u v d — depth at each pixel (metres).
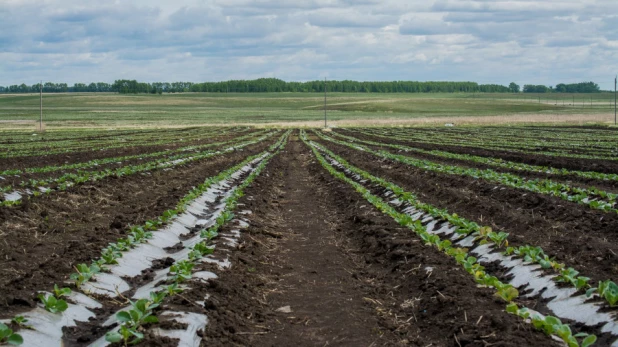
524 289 10.68
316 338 9.13
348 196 22.33
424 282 11.06
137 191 23.69
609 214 15.62
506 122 103.12
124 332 7.75
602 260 11.57
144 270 12.49
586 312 9.02
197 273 11.02
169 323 8.40
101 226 16.89
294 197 24.75
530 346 7.68
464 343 8.21
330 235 16.86
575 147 44.56
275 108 187.62
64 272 11.13
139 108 179.75
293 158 44.84
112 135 69.00
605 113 139.38
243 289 11.01
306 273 12.88
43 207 18.22
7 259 12.93
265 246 15.14
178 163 32.94
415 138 63.28
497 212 16.92
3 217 16.28
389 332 9.33
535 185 21.64
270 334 9.23
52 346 8.16
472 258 11.34
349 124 108.62
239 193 20.66
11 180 23.67
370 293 11.32
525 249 11.84
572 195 20.14
